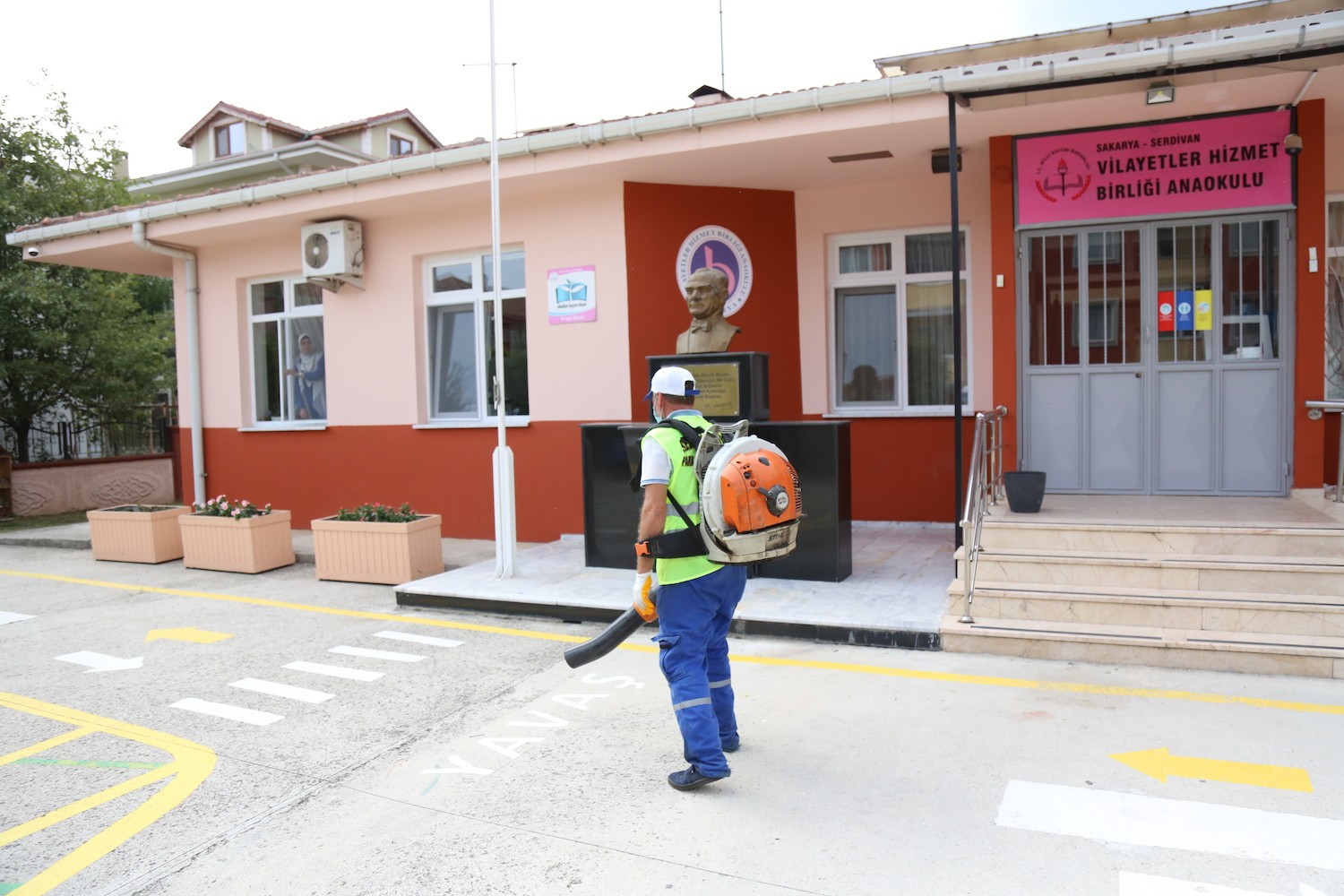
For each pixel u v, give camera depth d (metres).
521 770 4.35
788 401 9.97
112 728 5.12
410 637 6.86
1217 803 3.71
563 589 7.58
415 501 10.97
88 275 15.94
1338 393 8.18
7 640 7.23
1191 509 6.95
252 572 9.61
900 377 9.84
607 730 4.82
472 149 8.91
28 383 15.32
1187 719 4.60
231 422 12.23
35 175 15.52
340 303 11.26
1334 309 8.14
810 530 7.33
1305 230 7.20
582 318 9.79
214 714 5.30
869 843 3.50
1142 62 5.84
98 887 3.42
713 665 4.34
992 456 7.45
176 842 3.76
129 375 16.91
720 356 7.53
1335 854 3.30
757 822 3.71
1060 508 7.14
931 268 9.65
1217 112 7.30
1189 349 7.62
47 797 4.24
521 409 10.52
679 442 4.11
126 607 8.25
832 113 7.60
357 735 4.90
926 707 4.92
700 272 7.79
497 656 6.29
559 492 10.10
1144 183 7.57
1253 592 5.81
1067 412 7.98
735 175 9.21
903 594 6.85
